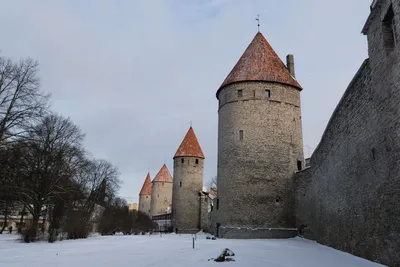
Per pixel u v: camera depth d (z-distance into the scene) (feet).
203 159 184.34
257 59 97.14
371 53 36.06
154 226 215.10
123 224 176.35
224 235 87.20
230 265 35.99
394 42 31.14
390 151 31.89
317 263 36.09
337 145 50.75
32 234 87.40
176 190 179.32
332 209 54.29
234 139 90.99
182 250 55.83
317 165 66.90
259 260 39.60
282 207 85.56
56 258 44.86
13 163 83.76
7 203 97.86
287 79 95.40
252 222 84.84
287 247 56.85
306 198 79.20
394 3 29.99
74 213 110.11
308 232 76.95
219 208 92.07
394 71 30.55
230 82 95.04
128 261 40.86
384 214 33.42
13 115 80.33
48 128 98.27
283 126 91.30
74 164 113.91
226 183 90.17
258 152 88.58
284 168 88.43
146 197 318.86
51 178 95.04
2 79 80.48
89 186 165.89
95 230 173.68
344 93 46.14
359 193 40.91
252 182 86.94
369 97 37.17
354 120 42.57
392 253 31.60
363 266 33.06
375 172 35.81
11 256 47.98
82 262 40.27
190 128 189.26
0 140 77.36
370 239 37.27
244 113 91.50
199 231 171.63
